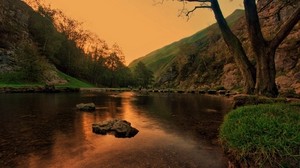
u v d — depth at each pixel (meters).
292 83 50.19
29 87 50.12
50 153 8.76
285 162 4.55
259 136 5.27
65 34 121.62
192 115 19.39
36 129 13.09
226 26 17.41
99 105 27.06
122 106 26.39
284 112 6.78
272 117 6.27
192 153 8.87
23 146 9.68
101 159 8.12
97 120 16.34
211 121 16.41
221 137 6.85
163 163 7.77
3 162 7.77
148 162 7.85
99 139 10.94
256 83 15.64
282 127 5.32
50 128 13.41
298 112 6.76
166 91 73.69
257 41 15.53
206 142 10.54
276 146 4.79
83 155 8.55
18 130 12.80
